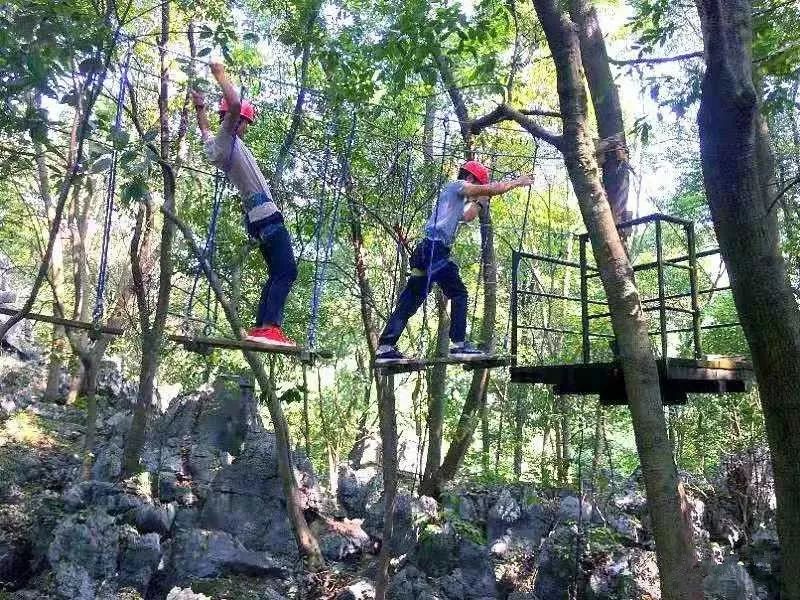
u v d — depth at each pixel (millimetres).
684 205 15078
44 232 17422
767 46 6910
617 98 6914
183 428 13078
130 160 4809
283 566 10508
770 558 10672
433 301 13484
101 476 11625
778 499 5117
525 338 13930
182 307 14578
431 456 12719
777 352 5031
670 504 5230
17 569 9617
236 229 10156
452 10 7133
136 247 11719
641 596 9312
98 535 9500
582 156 5723
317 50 7973
